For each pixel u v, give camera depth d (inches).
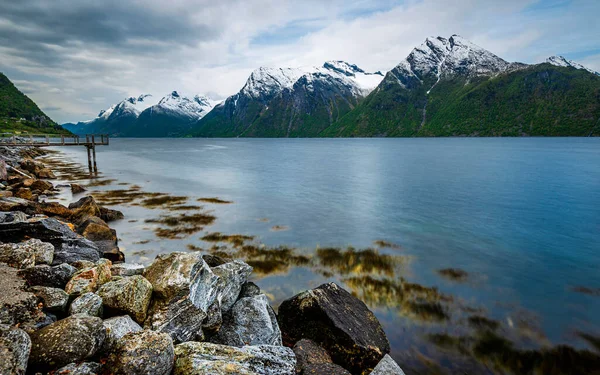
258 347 343.0
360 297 642.8
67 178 2203.5
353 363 425.4
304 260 821.9
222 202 1472.7
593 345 510.9
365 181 2206.0
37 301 330.6
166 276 396.8
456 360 470.6
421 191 1834.4
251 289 525.3
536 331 542.3
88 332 285.0
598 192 1793.8
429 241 990.4
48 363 261.1
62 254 524.7
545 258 865.5
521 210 1389.0
